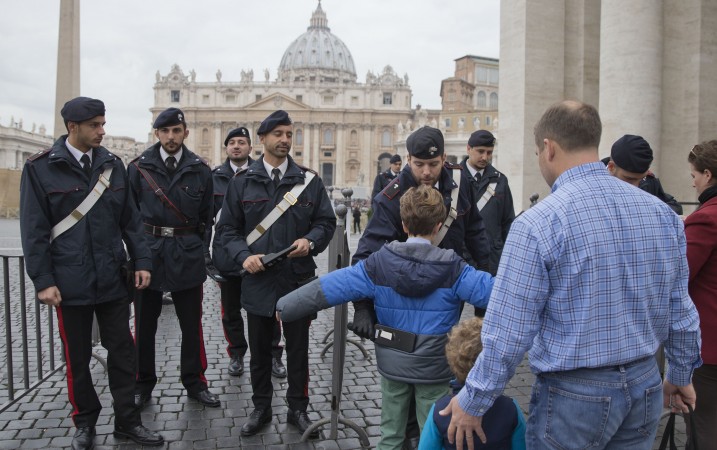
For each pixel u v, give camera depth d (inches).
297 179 180.1
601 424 86.8
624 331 86.4
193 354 201.3
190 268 197.8
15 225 1099.3
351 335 297.3
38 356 217.2
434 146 146.5
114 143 4564.5
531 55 408.2
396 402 131.4
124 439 171.3
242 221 185.2
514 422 99.3
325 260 618.5
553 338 88.1
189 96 4616.1
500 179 243.1
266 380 180.4
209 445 168.2
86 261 161.9
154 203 196.2
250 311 175.9
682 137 351.3
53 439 171.3
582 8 417.7
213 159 4569.4
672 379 98.3
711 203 130.3
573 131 91.2
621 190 90.0
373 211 156.6
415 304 125.6
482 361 88.4
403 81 4692.4
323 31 6195.9
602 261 85.4
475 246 172.7
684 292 92.9
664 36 347.6
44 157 161.6
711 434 131.7
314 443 169.8
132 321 326.3
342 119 4564.5
